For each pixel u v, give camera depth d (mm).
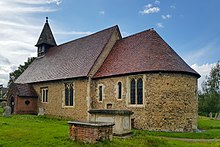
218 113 50219
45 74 34469
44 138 12320
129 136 13836
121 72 24094
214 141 16625
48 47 41156
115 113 14266
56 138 12234
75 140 11594
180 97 22156
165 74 21906
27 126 17297
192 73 23016
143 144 12227
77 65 29812
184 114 22172
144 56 23641
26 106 34188
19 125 17734
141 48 25125
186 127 22141
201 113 55719
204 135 19375
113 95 24828
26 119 23906
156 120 21625
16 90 34125
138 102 22844
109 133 11617
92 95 26734
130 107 23188
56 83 31391
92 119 15477
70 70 30062
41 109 33688
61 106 30156
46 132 14211
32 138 12477
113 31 29906
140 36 27172
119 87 24469
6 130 14914
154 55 23203
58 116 30422
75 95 28250
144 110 22141
